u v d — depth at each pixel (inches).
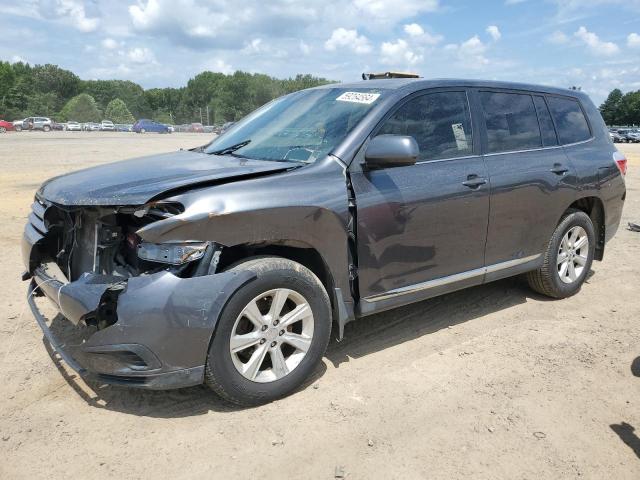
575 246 206.2
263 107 195.3
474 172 164.2
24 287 206.4
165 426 121.3
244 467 108.7
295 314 131.3
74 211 133.3
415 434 120.2
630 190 500.1
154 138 1804.9
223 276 118.2
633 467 111.3
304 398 133.7
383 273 147.0
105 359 117.1
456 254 163.3
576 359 157.6
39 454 111.0
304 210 129.0
